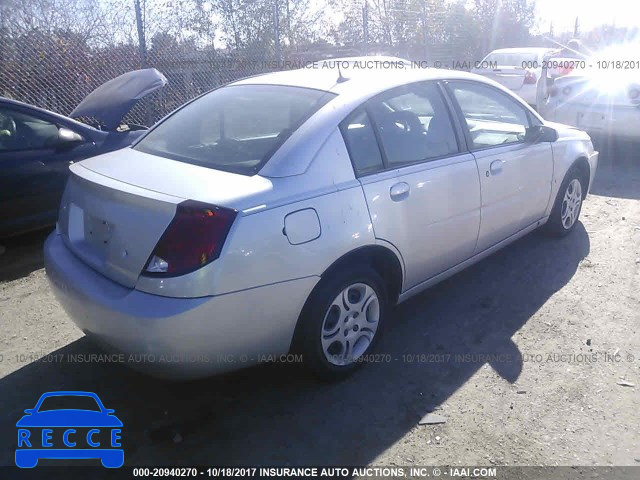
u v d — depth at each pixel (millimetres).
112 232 2861
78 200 3188
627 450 2809
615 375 3389
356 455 2803
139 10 7988
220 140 3361
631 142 8938
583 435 2912
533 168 4598
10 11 7141
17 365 3557
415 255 3605
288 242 2846
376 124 3420
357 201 3164
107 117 5852
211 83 9180
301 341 3100
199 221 2625
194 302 2613
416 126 3674
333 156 3141
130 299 2686
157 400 3221
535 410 3100
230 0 9242
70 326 4043
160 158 3328
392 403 3164
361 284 3303
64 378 3420
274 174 2932
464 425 2992
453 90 4035
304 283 2936
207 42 9039
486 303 4254
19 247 5570
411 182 3484
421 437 2914
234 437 2932
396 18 13258
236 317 2736
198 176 2959
